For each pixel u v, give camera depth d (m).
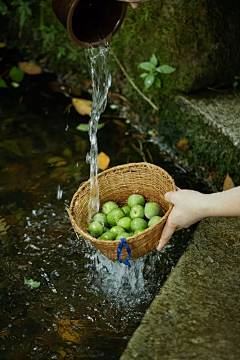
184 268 2.04
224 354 1.66
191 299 1.88
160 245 2.16
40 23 3.77
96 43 2.08
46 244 2.60
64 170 3.05
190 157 3.09
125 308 2.27
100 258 2.52
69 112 3.54
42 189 2.92
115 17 2.08
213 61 3.01
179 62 3.03
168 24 2.97
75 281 2.41
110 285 2.38
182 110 3.05
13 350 2.08
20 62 4.01
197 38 2.92
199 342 1.70
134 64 3.31
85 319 2.22
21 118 3.48
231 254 2.10
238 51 3.04
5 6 3.78
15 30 3.94
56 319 2.22
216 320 1.79
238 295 1.89
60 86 3.82
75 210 2.22
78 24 2.11
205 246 2.15
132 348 1.68
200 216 1.99
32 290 2.36
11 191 2.91
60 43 3.75
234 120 2.81
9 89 3.77
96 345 2.10
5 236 2.64
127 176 2.42
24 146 3.23
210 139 2.87
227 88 3.11
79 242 2.61
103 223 2.33
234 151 2.68
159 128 3.30
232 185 2.75
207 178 2.99
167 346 1.69
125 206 2.40
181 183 3.01
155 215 2.28
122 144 3.28
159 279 2.42
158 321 1.79
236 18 2.93
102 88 3.52
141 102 3.38
